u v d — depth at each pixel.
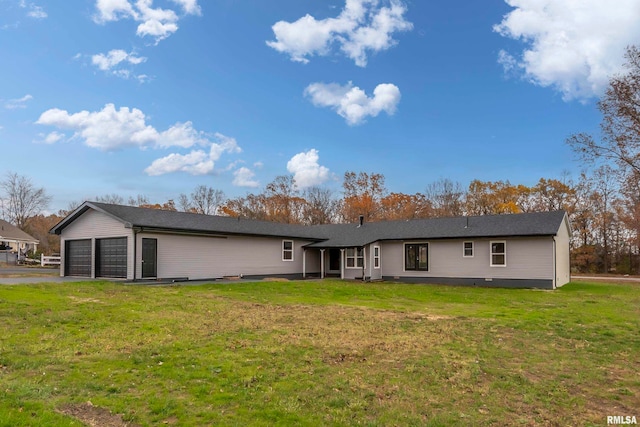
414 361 6.57
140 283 17.55
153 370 5.78
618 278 30.09
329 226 30.02
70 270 21.31
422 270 23.69
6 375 5.41
